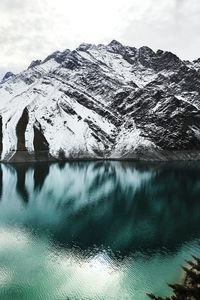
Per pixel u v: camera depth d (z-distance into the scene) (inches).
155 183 5787.4
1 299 1959.9
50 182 5836.6
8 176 6437.0
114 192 5034.5
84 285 2133.4
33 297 1988.2
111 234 3090.6
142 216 3745.1
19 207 4057.6
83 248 2723.9
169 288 2063.2
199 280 1226.0
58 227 3284.9
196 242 2893.7
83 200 4507.9
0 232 3085.6
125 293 2037.4
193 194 4864.7
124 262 2463.1
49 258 2517.2
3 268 2335.1
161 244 2827.3
